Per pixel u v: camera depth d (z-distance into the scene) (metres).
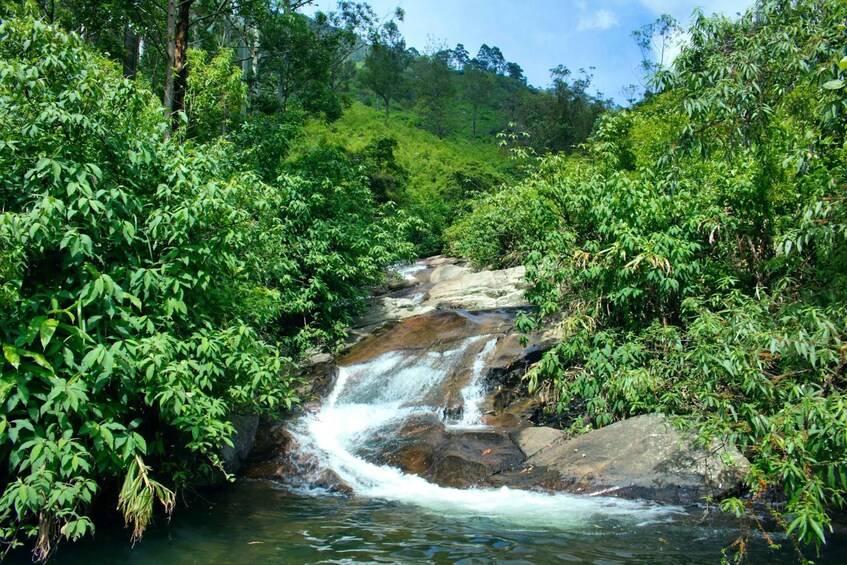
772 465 4.13
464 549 4.55
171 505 5.01
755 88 5.59
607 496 5.84
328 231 11.48
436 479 6.75
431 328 11.34
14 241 3.96
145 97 5.35
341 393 9.59
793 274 6.52
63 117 4.41
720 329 5.58
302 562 4.31
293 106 14.23
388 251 13.14
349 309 12.60
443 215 32.75
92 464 4.57
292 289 11.23
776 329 5.15
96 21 15.26
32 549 4.45
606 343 7.21
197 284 5.34
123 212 4.79
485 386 8.79
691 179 8.01
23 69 4.50
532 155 9.68
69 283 4.43
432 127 64.94
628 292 7.23
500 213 15.16
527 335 9.66
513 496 6.05
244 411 7.43
